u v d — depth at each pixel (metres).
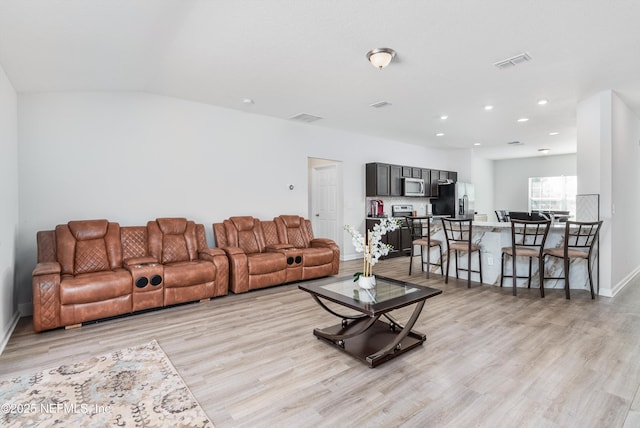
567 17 2.44
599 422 1.73
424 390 2.05
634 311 3.50
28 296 3.58
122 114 4.15
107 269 3.64
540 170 9.86
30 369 2.32
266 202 5.46
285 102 4.63
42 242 3.41
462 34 2.71
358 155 6.87
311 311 3.58
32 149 3.63
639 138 5.51
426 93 4.18
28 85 3.40
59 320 2.98
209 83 3.90
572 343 2.70
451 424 1.73
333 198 6.94
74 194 3.86
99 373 2.27
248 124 5.23
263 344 2.73
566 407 1.86
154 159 4.38
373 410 1.85
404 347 2.56
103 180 4.03
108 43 2.78
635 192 5.25
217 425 1.73
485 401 1.93
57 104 3.78
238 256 4.24
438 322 3.20
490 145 8.05
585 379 2.16
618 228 4.36
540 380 2.15
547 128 6.12
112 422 1.75
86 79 3.53
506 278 4.63
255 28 2.62
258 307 3.72
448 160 8.88
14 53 2.70
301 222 5.59
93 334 2.95
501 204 10.66
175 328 3.09
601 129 4.12
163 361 2.44
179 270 3.68
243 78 3.74
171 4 2.25
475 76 3.61
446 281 4.78
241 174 5.16
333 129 6.37
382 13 2.41
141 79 3.76
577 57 3.13
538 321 3.21
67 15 2.27
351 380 2.17
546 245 4.54
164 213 4.46
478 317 3.33
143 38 2.74
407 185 7.40
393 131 6.50
